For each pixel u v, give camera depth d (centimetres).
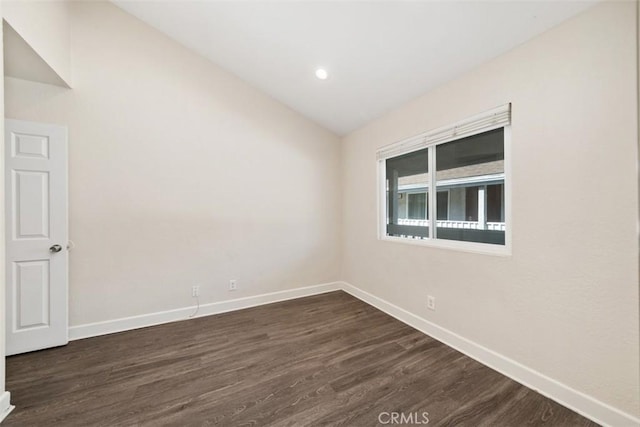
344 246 371
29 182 203
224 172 293
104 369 184
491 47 175
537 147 159
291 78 280
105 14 237
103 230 238
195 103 277
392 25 183
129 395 158
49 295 211
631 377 126
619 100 127
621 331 129
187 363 192
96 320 235
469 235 211
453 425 135
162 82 261
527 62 163
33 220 205
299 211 343
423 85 229
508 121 175
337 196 372
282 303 320
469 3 152
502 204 188
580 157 141
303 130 345
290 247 336
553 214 152
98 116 234
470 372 179
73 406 149
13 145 198
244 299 305
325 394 159
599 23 133
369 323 261
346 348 213
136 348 213
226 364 191
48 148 209
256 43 245
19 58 181
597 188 135
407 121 261
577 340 143
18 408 146
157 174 259
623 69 126
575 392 144
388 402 152
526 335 166
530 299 163
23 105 209
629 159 125
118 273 244
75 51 225
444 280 221
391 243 282
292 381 171
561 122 148
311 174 351
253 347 215
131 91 247
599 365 136
